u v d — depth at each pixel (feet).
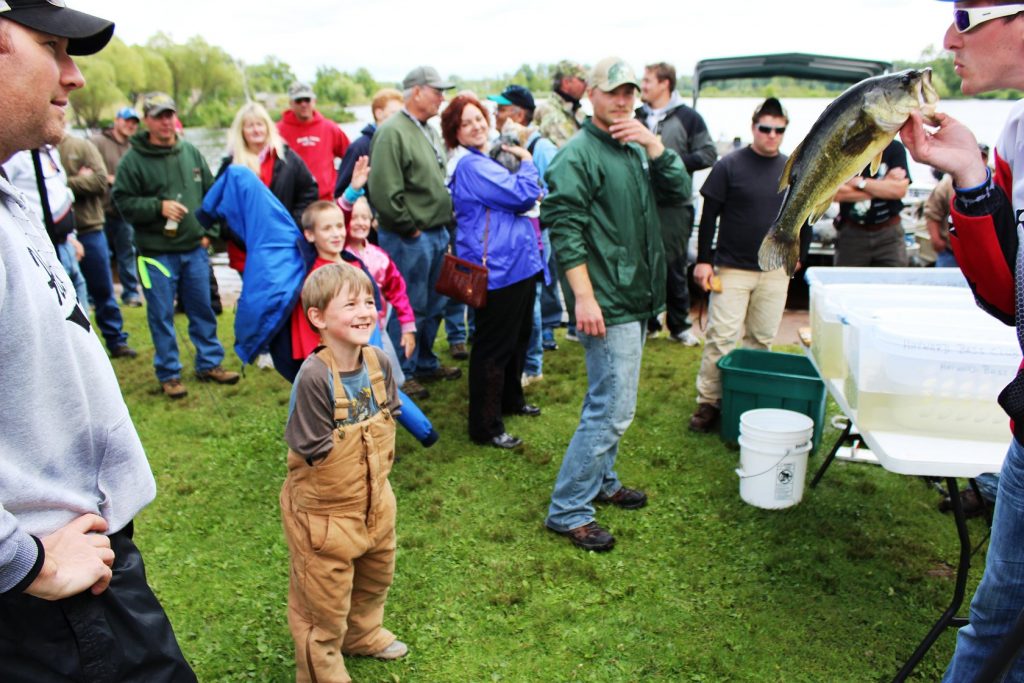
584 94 20.59
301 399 7.50
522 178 13.98
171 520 12.26
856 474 13.91
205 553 11.34
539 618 9.78
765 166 14.69
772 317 15.56
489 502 12.78
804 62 27.66
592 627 9.64
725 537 11.71
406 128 16.07
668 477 13.74
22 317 4.28
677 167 10.85
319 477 7.62
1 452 4.37
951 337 8.24
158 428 16.10
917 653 8.51
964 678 6.72
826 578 10.56
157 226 17.06
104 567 4.64
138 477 5.25
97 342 5.06
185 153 17.38
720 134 28.68
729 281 15.15
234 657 9.12
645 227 10.71
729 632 9.53
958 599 8.50
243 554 11.32
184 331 22.95
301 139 22.61
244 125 16.08
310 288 7.51
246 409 17.07
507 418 16.46
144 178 16.81
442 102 16.37
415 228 16.25
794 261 8.16
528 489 13.23
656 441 15.28
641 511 12.51
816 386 13.76
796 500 12.51
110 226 25.71
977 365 7.90
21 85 4.26
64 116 4.70
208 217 12.98
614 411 11.09
